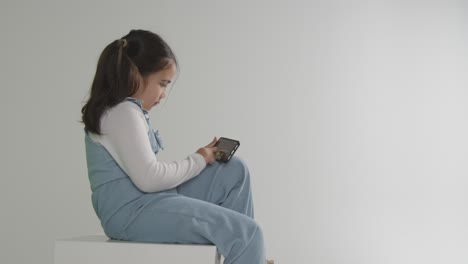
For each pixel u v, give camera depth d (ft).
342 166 11.43
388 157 11.64
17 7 10.53
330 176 11.35
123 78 4.84
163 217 4.65
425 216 11.64
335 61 11.65
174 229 4.64
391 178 11.59
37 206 10.22
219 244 4.58
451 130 11.96
